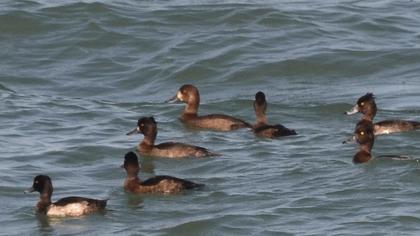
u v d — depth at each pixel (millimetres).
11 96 33156
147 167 25688
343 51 36344
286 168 25109
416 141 26984
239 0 40719
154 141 26922
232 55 36188
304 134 28281
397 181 23906
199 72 35281
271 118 30406
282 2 40906
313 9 40156
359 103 29438
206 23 38688
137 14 39344
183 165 25766
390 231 21422
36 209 22906
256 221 22062
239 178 24547
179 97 30266
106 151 27062
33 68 36188
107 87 34656
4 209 23047
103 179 24938
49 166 25984
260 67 35375
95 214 22562
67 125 29906
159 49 36969
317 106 31531
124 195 23641
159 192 23547
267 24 38500
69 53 37125
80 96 33875
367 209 22484
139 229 21781
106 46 37438
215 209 22672
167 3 40531
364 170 24672
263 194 23438
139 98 33625
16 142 28078
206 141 27812
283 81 34688
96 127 29703
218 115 29500
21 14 39094
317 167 25062
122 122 30266
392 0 41938
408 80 34406
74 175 25281
